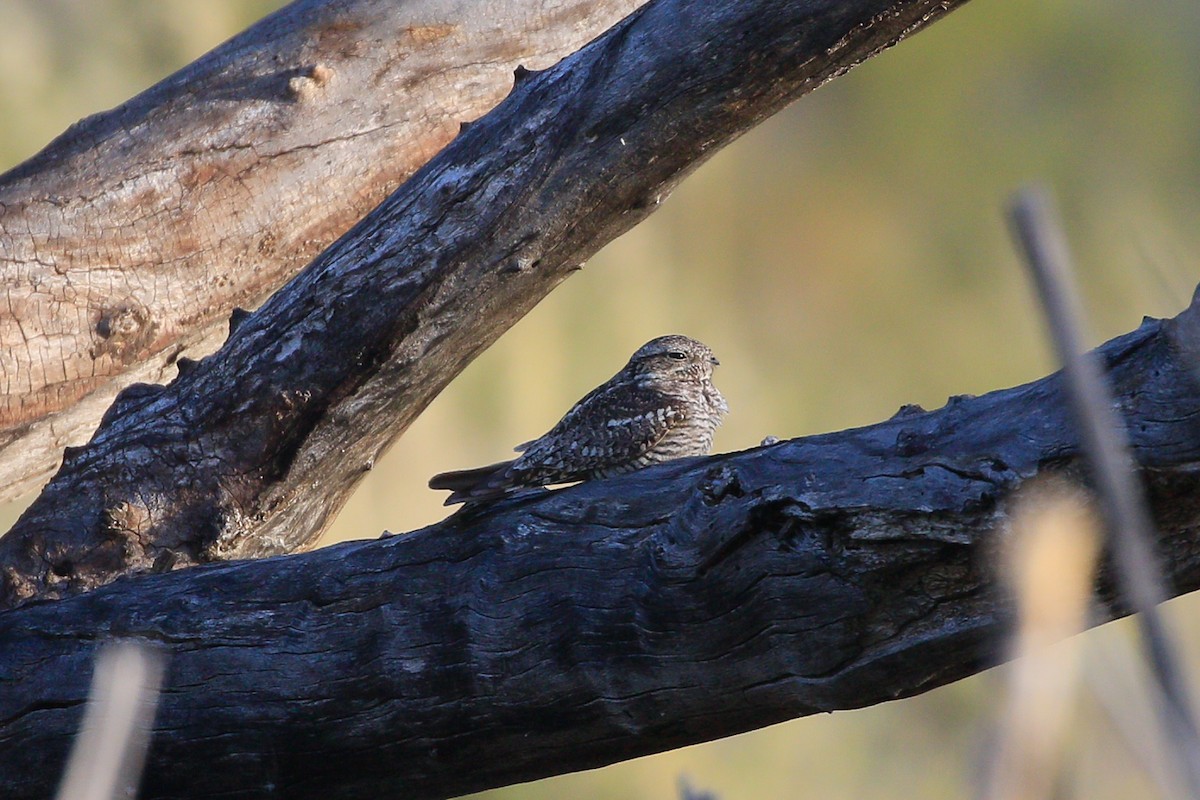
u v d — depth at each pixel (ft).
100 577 27.89
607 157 24.89
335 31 33.17
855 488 18.70
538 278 26.58
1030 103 89.97
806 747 54.13
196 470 28.02
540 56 34.19
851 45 23.06
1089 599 17.43
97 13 61.72
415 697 22.65
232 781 23.81
